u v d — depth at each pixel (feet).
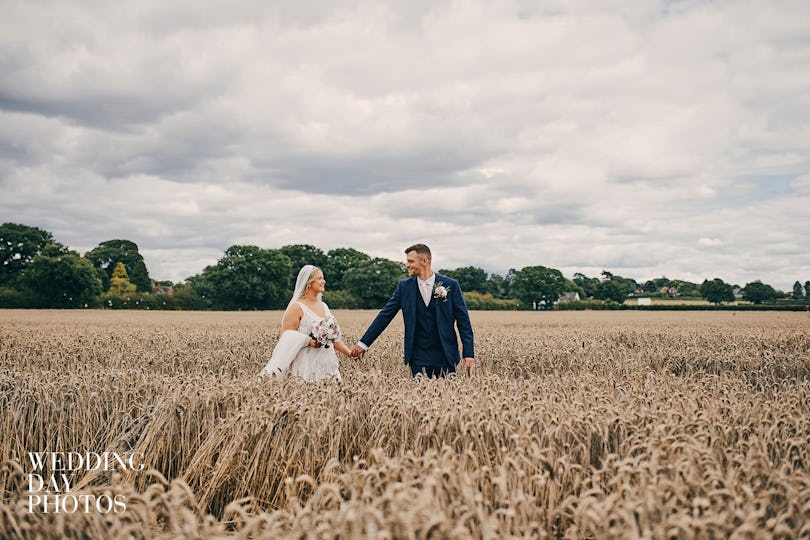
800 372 28.96
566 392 17.12
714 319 112.16
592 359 32.45
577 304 265.34
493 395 15.12
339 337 23.07
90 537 9.23
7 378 19.48
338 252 356.38
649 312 196.75
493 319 114.73
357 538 7.55
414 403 14.16
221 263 277.03
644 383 20.80
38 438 16.94
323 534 8.36
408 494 8.34
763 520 9.39
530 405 15.01
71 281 226.17
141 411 16.83
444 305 23.73
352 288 291.79
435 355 24.03
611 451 12.54
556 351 33.71
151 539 9.15
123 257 315.78
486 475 10.51
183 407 16.14
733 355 31.86
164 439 15.83
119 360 30.63
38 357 31.76
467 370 23.67
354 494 8.89
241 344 39.09
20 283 232.73
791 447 11.55
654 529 8.08
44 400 17.26
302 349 23.22
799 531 8.89
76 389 17.69
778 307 248.11
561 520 9.87
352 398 15.93
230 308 273.75
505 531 8.68
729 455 11.17
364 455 13.89
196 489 14.47
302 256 344.28
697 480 9.50
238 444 14.05
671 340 44.32
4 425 16.49
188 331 55.01
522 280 331.77
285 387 17.13
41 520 9.48
